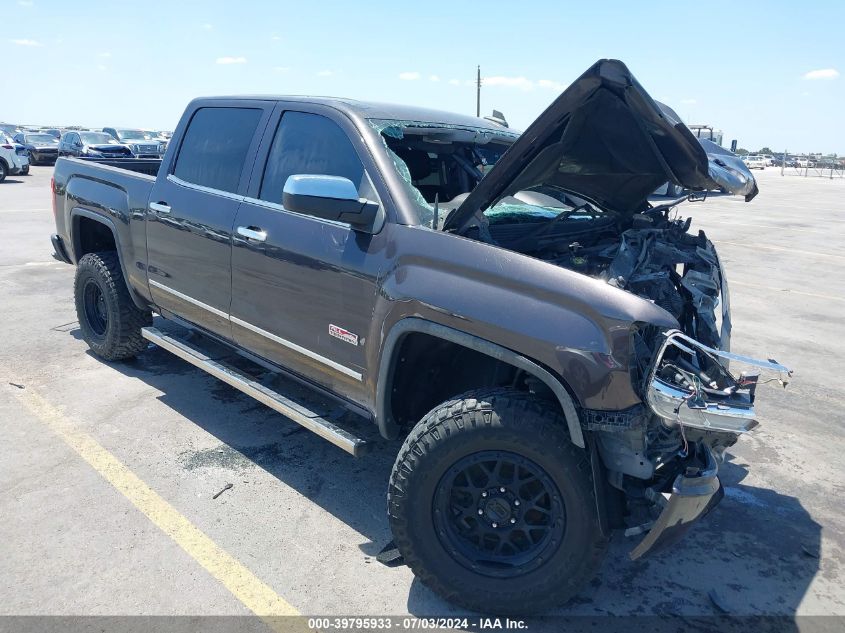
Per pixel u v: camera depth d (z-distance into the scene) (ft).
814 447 14.61
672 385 7.83
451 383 10.74
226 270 12.31
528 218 11.97
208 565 9.66
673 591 9.74
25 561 9.51
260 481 12.00
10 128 139.64
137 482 11.71
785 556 10.72
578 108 9.14
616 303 7.93
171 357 17.85
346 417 13.84
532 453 8.33
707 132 78.64
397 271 9.51
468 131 12.59
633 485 8.54
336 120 11.09
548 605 8.70
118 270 15.92
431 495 8.84
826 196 94.53
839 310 26.71
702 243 12.51
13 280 25.59
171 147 14.11
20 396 15.01
